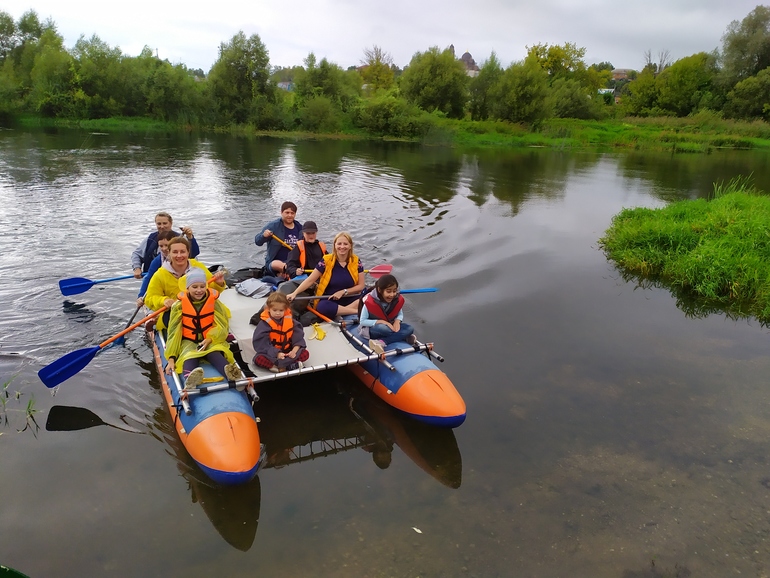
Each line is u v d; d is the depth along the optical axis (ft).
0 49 129.18
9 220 32.91
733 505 12.78
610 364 19.20
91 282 21.59
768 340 21.72
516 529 11.76
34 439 13.85
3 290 22.70
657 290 26.89
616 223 36.35
